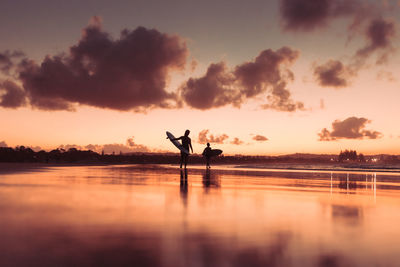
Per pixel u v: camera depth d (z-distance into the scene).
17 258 2.16
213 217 3.74
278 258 2.30
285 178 11.77
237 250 2.47
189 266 2.11
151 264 2.12
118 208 4.22
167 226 3.21
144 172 14.41
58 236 2.73
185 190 6.73
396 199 5.89
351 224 3.50
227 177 11.67
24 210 3.94
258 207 4.60
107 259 2.19
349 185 9.21
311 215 4.02
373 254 2.44
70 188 6.73
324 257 2.35
